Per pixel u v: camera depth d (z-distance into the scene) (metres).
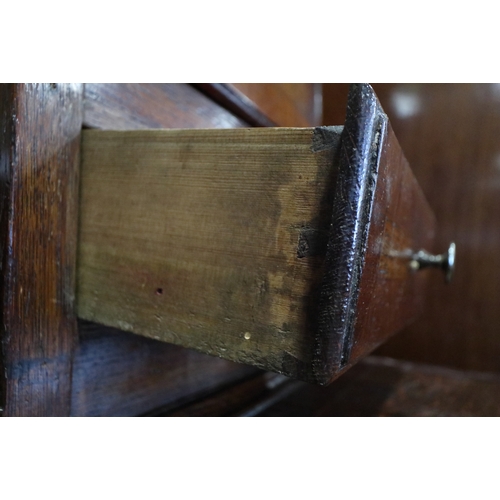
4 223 0.23
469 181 0.52
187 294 0.21
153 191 0.22
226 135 0.20
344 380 0.46
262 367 0.19
